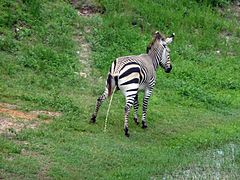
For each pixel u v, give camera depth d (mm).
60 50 32125
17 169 17250
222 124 26875
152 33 38188
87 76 30188
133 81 22656
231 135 24547
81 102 26156
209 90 32719
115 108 26453
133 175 17984
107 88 23109
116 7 39250
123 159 19578
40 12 34844
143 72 23484
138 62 23359
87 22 36156
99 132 22484
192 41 39031
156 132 23984
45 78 28344
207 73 34781
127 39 35656
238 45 40344
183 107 28781
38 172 17406
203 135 23969
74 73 29891
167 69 25688
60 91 27219
